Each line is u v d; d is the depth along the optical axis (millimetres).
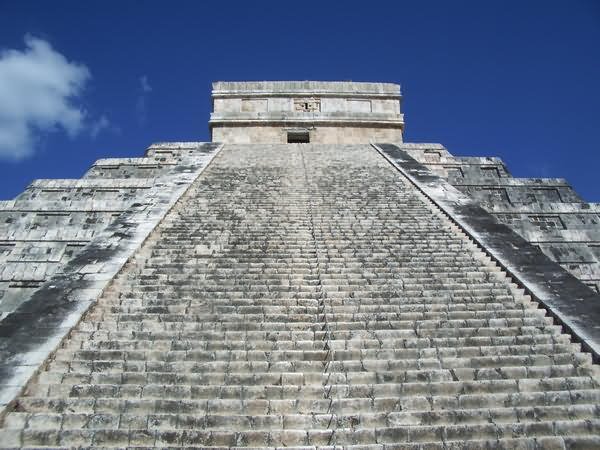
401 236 12109
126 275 9867
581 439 6000
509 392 6805
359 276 9953
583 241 16141
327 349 7637
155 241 11570
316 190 15617
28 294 14375
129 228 11992
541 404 6625
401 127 27797
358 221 13047
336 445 5926
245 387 6707
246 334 7945
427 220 13289
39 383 6797
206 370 7145
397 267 10445
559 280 9703
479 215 13383
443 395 6723
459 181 19234
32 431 5977
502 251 11078
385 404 6516
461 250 11430
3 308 14117
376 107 28203
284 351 7465
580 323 8180
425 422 6281
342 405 6484
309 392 6691
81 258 10328
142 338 7891
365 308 8758
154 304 8875
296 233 12133
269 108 27797
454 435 6086
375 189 15797
